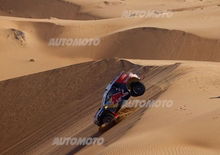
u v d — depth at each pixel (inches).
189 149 1298.0
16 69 7480.3
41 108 3688.5
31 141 3085.6
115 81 1776.6
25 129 3467.0
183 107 1784.0
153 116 1727.4
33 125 3454.7
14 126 3595.0
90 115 2711.6
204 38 7544.3
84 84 3796.8
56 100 3715.6
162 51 7726.4
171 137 1425.9
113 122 1868.8
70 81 3882.9
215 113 1577.3
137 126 1647.4
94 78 3831.2
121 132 1669.5
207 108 1722.4
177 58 7549.2
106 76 3791.8
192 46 7559.1
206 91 2098.9
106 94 1771.7
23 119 3636.8
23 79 4146.2
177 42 7701.8
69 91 3764.8
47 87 3924.7
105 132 1830.7
